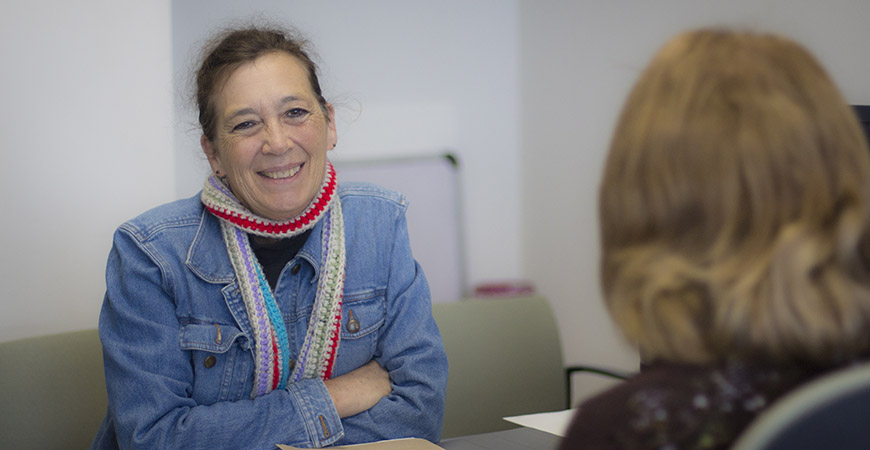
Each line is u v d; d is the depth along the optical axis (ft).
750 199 1.75
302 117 4.20
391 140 13.57
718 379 1.69
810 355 1.65
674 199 1.83
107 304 4.31
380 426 4.29
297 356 4.50
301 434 4.07
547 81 13.23
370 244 4.73
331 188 4.51
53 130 6.50
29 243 6.37
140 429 3.98
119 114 6.86
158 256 4.27
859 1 7.17
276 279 4.51
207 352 4.29
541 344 6.91
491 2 14.17
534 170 13.71
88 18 6.69
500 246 14.19
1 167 6.23
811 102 1.78
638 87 2.01
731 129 1.78
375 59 13.47
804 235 1.68
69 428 5.06
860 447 1.34
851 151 1.77
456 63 14.03
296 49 4.42
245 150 4.15
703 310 1.78
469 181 14.08
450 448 4.08
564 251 12.84
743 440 1.39
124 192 6.88
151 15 7.02
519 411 6.73
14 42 6.31
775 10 8.38
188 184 11.14
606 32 11.66
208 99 4.26
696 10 9.80
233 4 12.48
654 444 1.64
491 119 14.24
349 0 13.29
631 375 1.93
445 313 6.63
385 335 4.66
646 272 1.86
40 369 5.00
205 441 3.96
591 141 12.07
